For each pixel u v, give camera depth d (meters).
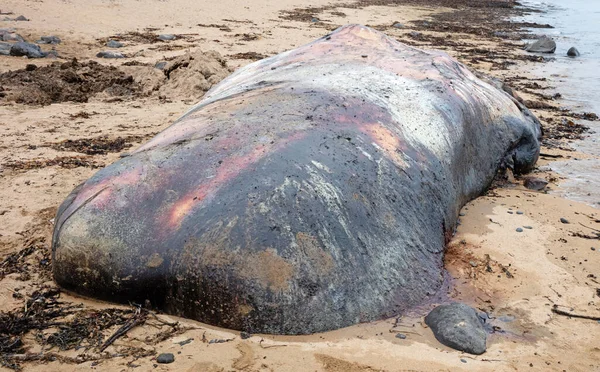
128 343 3.48
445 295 4.31
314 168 4.06
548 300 4.39
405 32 19.64
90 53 12.59
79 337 3.52
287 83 5.29
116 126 8.06
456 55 16.19
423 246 4.46
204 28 16.80
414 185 4.56
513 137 6.83
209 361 3.34
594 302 4.40
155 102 9.34
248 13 20.25
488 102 6.55
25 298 3.90
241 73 6.45
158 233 3.74
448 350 3.67
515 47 18.58
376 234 4.09
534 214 5.92
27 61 11.39
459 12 27.52
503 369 3.53
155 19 17.34
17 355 3.35
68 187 5.87
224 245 3.65
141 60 12.14
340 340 3.65
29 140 7.29
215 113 4.71
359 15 22.72
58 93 9.38
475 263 4.80
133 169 4.06
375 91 5.14
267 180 3.89
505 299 4.37
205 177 3.94
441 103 5.46
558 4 35.53
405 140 4.77
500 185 6.75
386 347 3.62
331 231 3.87
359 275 3.89
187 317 3.74
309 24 19.20
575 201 6.48
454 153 5.32
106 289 3.82
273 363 3.37
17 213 5.21
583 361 3.69
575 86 13.20
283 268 3.65
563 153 8.33
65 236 3.84
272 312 3.63
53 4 17.45
